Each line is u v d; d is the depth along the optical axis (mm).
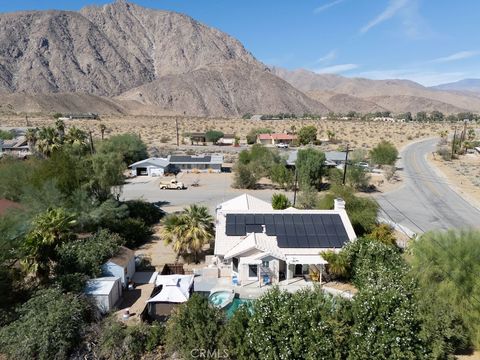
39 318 19359
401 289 19844
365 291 19281
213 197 54375
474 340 18734
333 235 28906
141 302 24891
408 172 73625
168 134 135375
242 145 114625
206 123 182625
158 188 60281
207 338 18297
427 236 22516
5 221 24000
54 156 36906
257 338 17625
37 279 24125
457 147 98625
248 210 32062
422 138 132625
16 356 18312
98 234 30156
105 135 122000
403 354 17094
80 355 18906
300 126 169125
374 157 75875
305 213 31141
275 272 26844
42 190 32688
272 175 61500
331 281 27078
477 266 19484
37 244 23219
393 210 47969
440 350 17734
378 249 25859
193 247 30109
